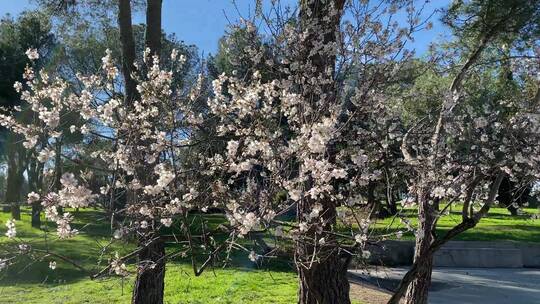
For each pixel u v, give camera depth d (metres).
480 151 5.55
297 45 4.72
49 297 8.56
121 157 3.57
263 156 3.68
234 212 3.39
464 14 6.27
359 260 4.60
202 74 4.70
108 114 3.74
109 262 3.87
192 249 3.48
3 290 8.96
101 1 8.31
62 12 8.23
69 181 3.16
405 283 4.54
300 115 4.15
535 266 14.77
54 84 3.92
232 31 5.09
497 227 18.75
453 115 5.55
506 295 10.12
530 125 5.59
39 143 3.74
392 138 5.56
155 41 6.45
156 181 3.69
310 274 4.77
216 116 4.13
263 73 4.90
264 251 4.19
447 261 14.45
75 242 12.72
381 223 5.75
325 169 3.50
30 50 4.19
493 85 7.59
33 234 11.99
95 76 4.12
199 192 3.58
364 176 4.12
